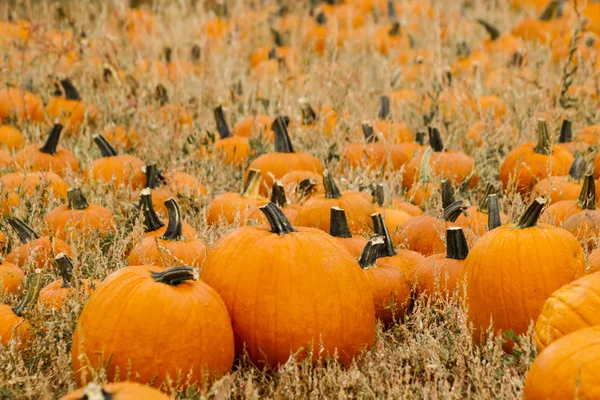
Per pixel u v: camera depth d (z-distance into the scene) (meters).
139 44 12.50
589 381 3.22
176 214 5.06
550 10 15.93
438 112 8.81
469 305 4.38
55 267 5.01
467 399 3.67
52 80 9.38
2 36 11.99
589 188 5.73
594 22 16.14
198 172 7.48
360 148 7.74
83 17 12.94
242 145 8.16
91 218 5.80
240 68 12.34
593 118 8.95
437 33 10.95
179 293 3.79
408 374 3.75
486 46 14.56
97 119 9.18
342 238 5.12
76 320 4.15
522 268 4.18
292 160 7.25
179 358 3.68
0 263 5.09
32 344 4.07
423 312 4.63
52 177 6.70
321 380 3.81
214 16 16.52
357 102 9.12
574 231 5.51
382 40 15.55
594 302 3.72
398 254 5.16
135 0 17.53
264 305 3.98
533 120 7.96
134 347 3.65
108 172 7.12
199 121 8.85
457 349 4.03
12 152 7.66
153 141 8.04
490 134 8.05
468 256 4.45
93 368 3.65
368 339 4.16
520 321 4.17
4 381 3.82
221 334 3.82
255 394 3.67
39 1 14.47
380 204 6.20
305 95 9.38
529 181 7.10
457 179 7.33
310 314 3.97
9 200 6.25
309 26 16.48
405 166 7.60
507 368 3.75
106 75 9.82
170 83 9.94
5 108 9.02
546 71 9.58
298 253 4.05
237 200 6.35
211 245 5.60
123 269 3.93
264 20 16.09
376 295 4.67
